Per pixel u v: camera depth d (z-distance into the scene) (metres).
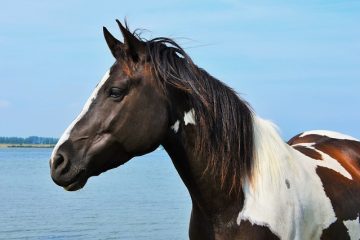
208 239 4.40
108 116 4.07
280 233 4.18
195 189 4.34
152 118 4.12
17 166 58.38
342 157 5.25
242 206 4.23
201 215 4.41
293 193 4.34
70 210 19.30
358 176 5.09
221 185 4.24
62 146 4.05
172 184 32.31
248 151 4.28
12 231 14.66
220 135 4.23
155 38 4.32
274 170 4.30
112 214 18.06
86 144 4.06
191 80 4.18
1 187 29.91
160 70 4.13
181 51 4.28
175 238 13.61
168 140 4.29
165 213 18.28
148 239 13.41
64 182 4.02
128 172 49.38
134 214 18.05
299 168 4.55
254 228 4.14
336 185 4.77
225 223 4.28
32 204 21.34
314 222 4.49
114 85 4.09
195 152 4.27
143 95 4.12
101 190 27.89
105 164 4.13
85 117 4.11
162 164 76.12
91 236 13.91
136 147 4.12
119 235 14.03
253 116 4.42
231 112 4.25
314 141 5.71
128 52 4.17
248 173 4.25
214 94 4.24
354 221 4.73
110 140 4.07
